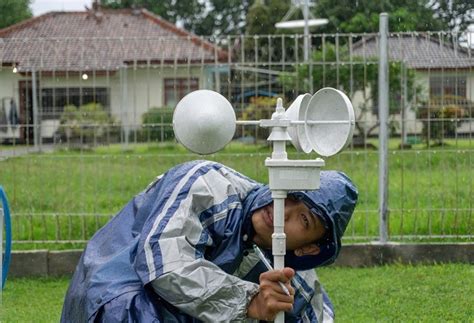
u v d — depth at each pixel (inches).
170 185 138.9
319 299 158.1
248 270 144.4
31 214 324.8
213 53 399.2
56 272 312.5
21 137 384.8
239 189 140.7
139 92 548.4
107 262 138.2
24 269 311.6
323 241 140.3
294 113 132.3
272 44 374.9
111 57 443.8
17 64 387.2
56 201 382.9
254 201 137.6
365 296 271.3
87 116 431.2
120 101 458.0
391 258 319.3
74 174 439.2
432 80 335.6
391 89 384.8
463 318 245.1
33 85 391.9
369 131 432.1
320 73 348.8
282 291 125.6
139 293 132.6
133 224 144.8
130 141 446.3
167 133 403.2
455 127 325.4
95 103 435.2
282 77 339.0
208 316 127.6
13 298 277.9
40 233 336.2
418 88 367.9
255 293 127.3
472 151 323.0
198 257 130.7
